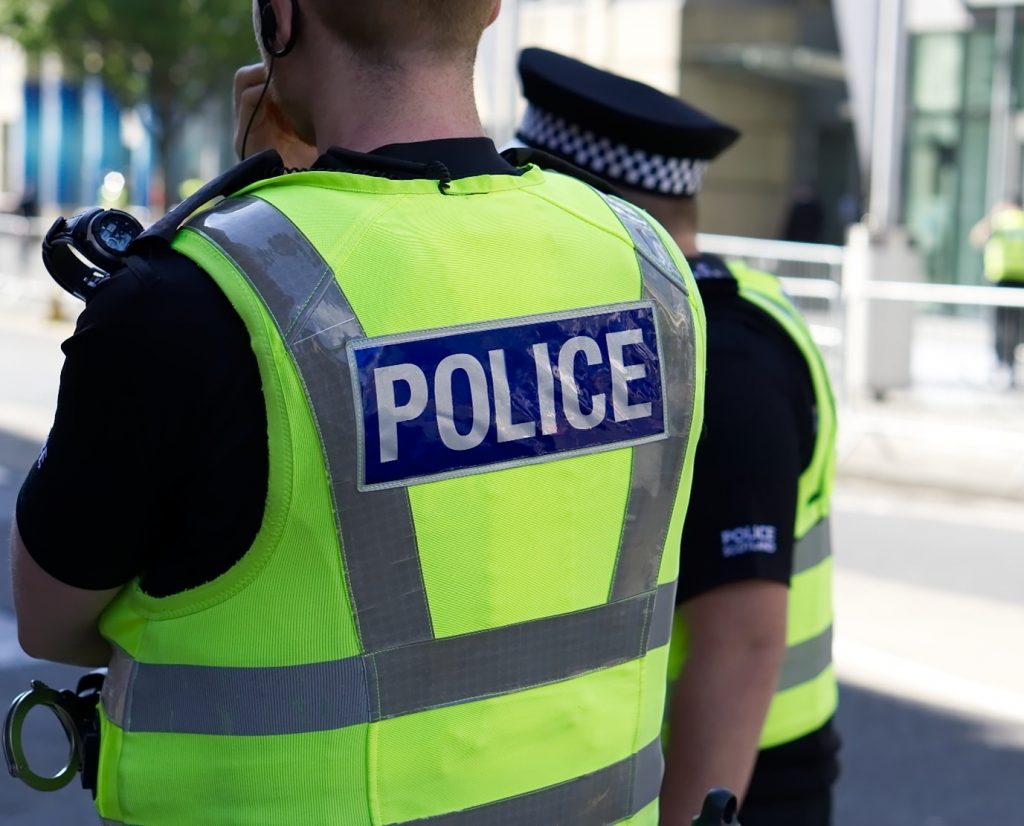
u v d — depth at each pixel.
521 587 2.13
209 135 48.78
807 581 3.28
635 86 3.29
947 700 8.28
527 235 2.19
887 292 16.62
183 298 1.94
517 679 2.14
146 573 2.05
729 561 2.90
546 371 2.15
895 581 10.98
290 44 2.25
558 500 2.16
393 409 2.00
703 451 2.93
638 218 2.41
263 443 1.95
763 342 3.08
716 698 2.91
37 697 2.20
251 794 2.00
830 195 37.00
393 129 2.21
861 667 8.83
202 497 1.97
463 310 2.09
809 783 3.29
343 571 1.99
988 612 10.13
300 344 1.95
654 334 2.31
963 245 30.75
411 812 2.06
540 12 37.72
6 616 8.95
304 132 2.38
